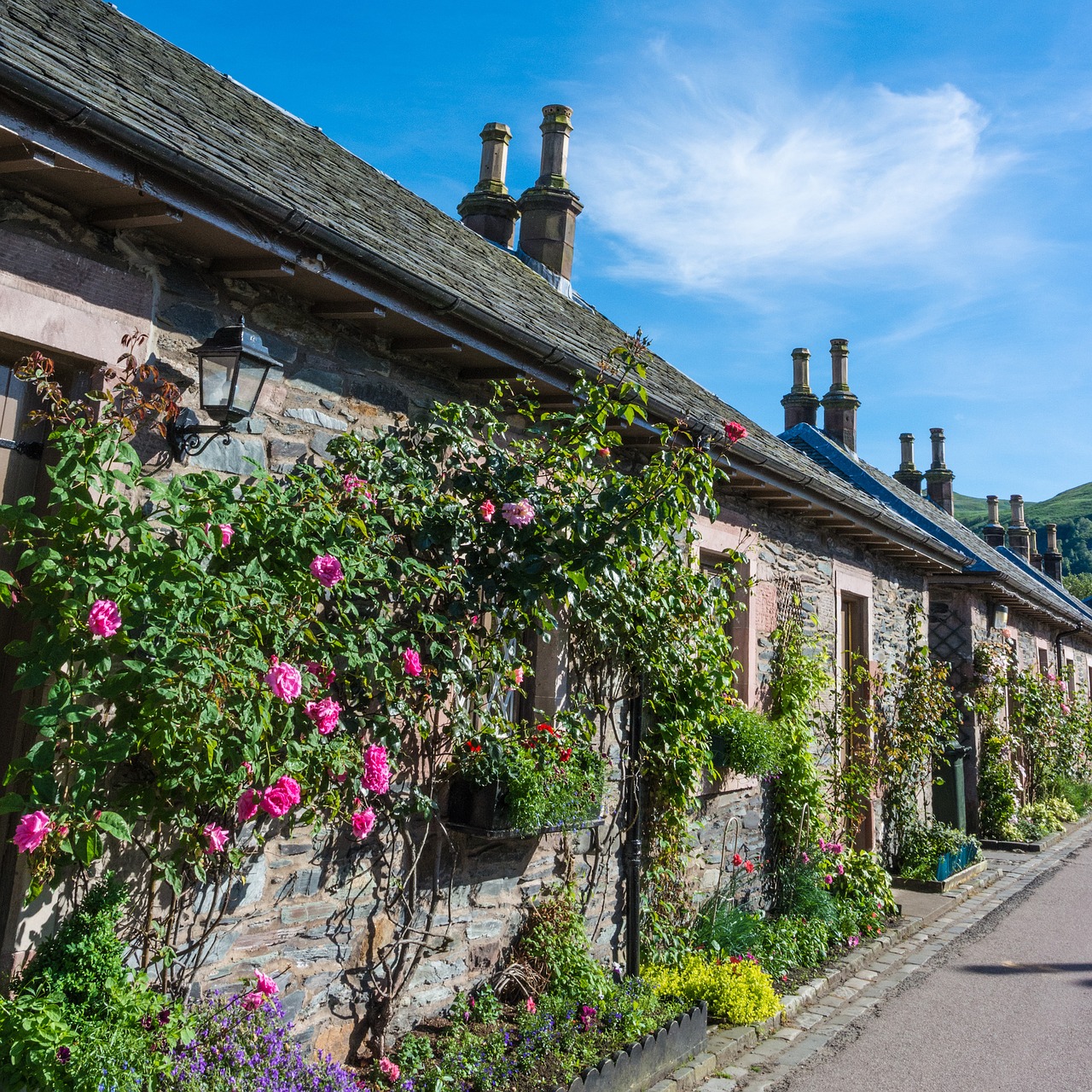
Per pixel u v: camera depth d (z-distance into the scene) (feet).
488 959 17.47
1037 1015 21.81
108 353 11.94
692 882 23.76
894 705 37.81
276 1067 11.44
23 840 9.77
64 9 15.24
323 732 12.39
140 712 11.00
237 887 13.23
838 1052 19.30
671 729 22.02
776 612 28.30
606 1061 15.24
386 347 16.26
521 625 17.22
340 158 21.66
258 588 12.12
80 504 10.77
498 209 30.99
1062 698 59.82
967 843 38.88
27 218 11.19
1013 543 95.14
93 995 10.39
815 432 51.08
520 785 16.42
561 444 17.67
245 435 13.75
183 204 11.47
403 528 15.78
